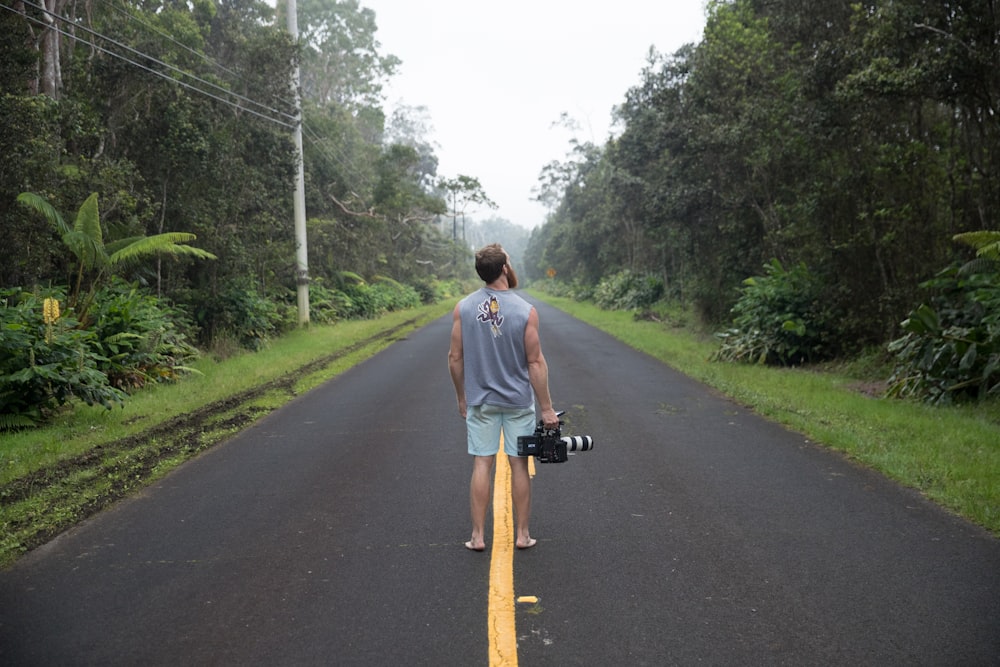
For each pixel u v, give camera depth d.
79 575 4.33
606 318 29.83
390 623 3.63
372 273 39.78
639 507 5.41
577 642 3.40
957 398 9.02
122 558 4.60
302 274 22.00
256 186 19.00
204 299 16.80
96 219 11.45
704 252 21.48
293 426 8.83
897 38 10.09
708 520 5.09
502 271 4.51
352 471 6.64
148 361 11.50
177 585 4.16
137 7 21.55
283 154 20.81
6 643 3.48
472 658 3.28
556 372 13.28
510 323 4.39
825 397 9.61
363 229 36.28
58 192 12.22
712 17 17.11
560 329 24.70
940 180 11.63
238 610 3.81
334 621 3.67
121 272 14.70
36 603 3.94
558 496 5.73
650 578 4.12
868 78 10.03
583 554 4.51
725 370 12.68
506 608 3.77
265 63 20.39
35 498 5.80
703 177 19.11
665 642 3.38
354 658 3.29
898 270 12.54
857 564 4.24
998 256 8.59
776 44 14.77
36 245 11.51
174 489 6.17
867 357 12.23
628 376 12.68
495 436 4.54
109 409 8.91
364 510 5.48
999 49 9.50
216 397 10.52
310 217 30.28
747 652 3.27
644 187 24.52
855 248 12.85
